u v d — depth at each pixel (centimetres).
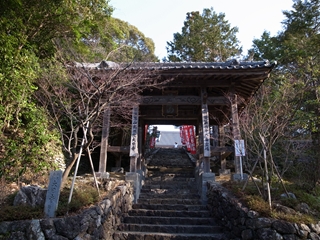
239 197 688
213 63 1133
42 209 552
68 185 719
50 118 913
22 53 759
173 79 1029
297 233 529
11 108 793
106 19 942
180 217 819
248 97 1153
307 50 1198
